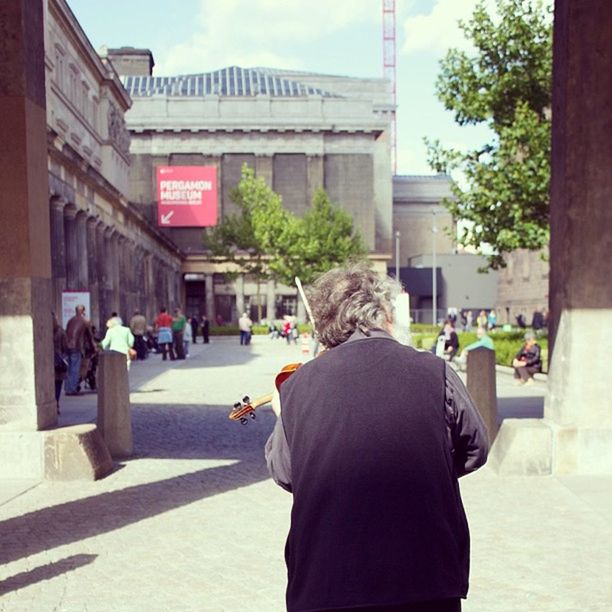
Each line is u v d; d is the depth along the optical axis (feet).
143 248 157.17
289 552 6.70
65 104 112.57
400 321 7.89
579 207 26.07
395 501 6.39
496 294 259.19
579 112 25.80
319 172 246.88
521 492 23.93
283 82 268.41
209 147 244.83
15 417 27.04
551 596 15.12
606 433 26.40
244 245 194.59
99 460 27.07
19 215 26.91
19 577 16.48
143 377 71.15
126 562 17.47
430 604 6.22
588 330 26.35
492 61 71.87
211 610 14.51
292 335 149.79
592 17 25.43
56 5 103.14
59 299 81.15
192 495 24.11
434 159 73.41
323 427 6.68
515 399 49.90
